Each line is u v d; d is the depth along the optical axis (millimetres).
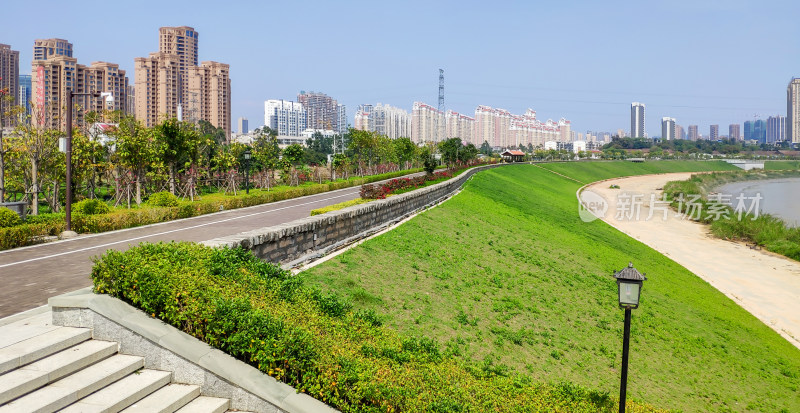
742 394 15461
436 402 7043
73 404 5914
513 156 110125
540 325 15453
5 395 5523
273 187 45531
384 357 8117
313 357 7109
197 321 7246
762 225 47469
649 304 21547
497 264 20078
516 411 7723
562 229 36500
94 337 7277
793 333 24000
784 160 182625
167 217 23516
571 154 161250
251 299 8094
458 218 26562
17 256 14656
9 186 29750
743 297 29391
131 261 7699
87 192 35781
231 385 6832
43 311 8688
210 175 42062
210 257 9250
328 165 69750
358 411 6742
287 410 6582
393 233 18922
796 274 34844
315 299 9773
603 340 16109
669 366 15875
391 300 12953
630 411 9383
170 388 6824
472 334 13000
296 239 13211
